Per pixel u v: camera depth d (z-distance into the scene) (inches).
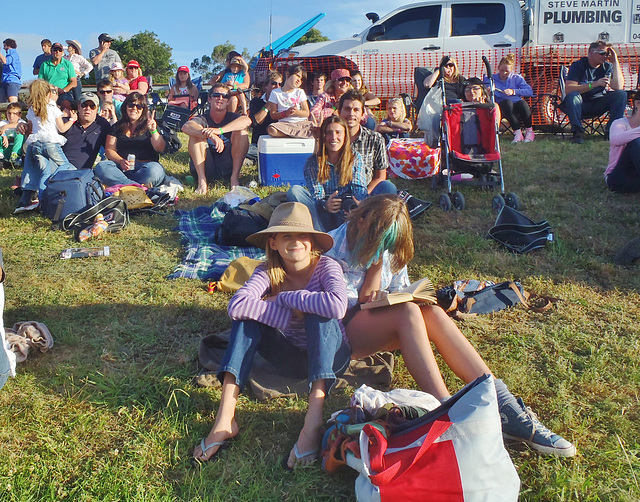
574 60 450.6
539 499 101.2
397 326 118.7
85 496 102.8
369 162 224.7
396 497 90.0
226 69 494.9
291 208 122.3
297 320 122.0
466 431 90.1
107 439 118.3
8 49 517.0
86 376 139.1
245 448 114.7
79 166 298.5
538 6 450.9
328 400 129.0
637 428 119.3
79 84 509.7
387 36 469.4
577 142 391.5
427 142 307.9
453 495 89.0
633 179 267.3
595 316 167.2
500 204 251.8
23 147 372.8
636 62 454.3
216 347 143.9
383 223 121.7
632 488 101.7
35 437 118.7
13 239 233.0
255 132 365.7
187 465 110.7
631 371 137.7
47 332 151.1
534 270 197.9
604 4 447.8
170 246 225.1
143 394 132.1
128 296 181.9
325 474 107.1
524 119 402.0
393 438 97.2
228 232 220.8
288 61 479.5
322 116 328.8
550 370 139.9
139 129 300.0
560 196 275.0
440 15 461.7
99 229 232.8
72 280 192.2
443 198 258.1
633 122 267.1
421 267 200.2
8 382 135.6
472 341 154.2
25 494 102.4
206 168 308.0
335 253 132.5
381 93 474.6
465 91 303.0
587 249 213.8
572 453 109.2
